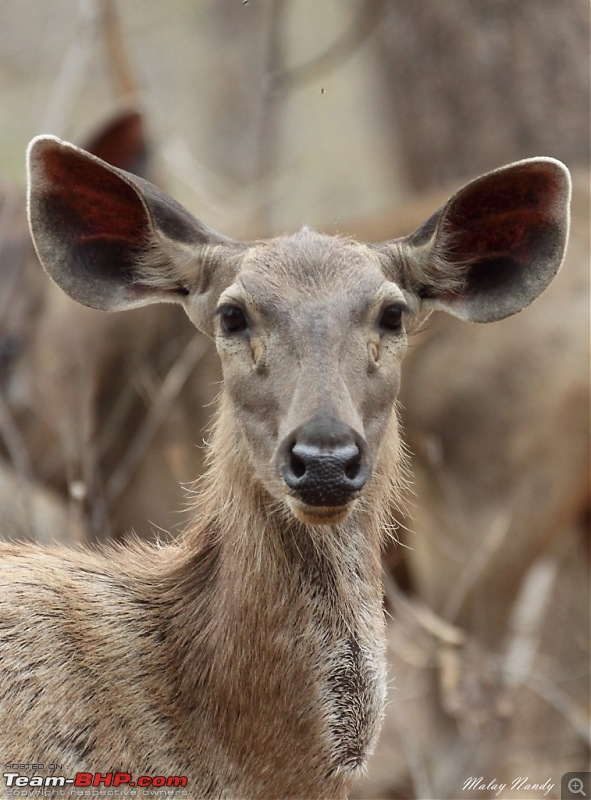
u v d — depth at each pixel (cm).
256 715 774
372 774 1340
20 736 759
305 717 777
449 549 1347
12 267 1444
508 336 1309
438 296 873
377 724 801
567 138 1555
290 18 2514
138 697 783
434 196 1433
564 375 1297
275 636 775
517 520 1322
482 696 1295
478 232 865
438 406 1335
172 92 2677
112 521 1403
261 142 2078
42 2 2775
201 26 2691
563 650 1462
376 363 781
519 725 1414
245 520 788
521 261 869
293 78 1989
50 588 805
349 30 1736
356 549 798
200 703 784
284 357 762
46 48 2716
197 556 816
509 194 849
